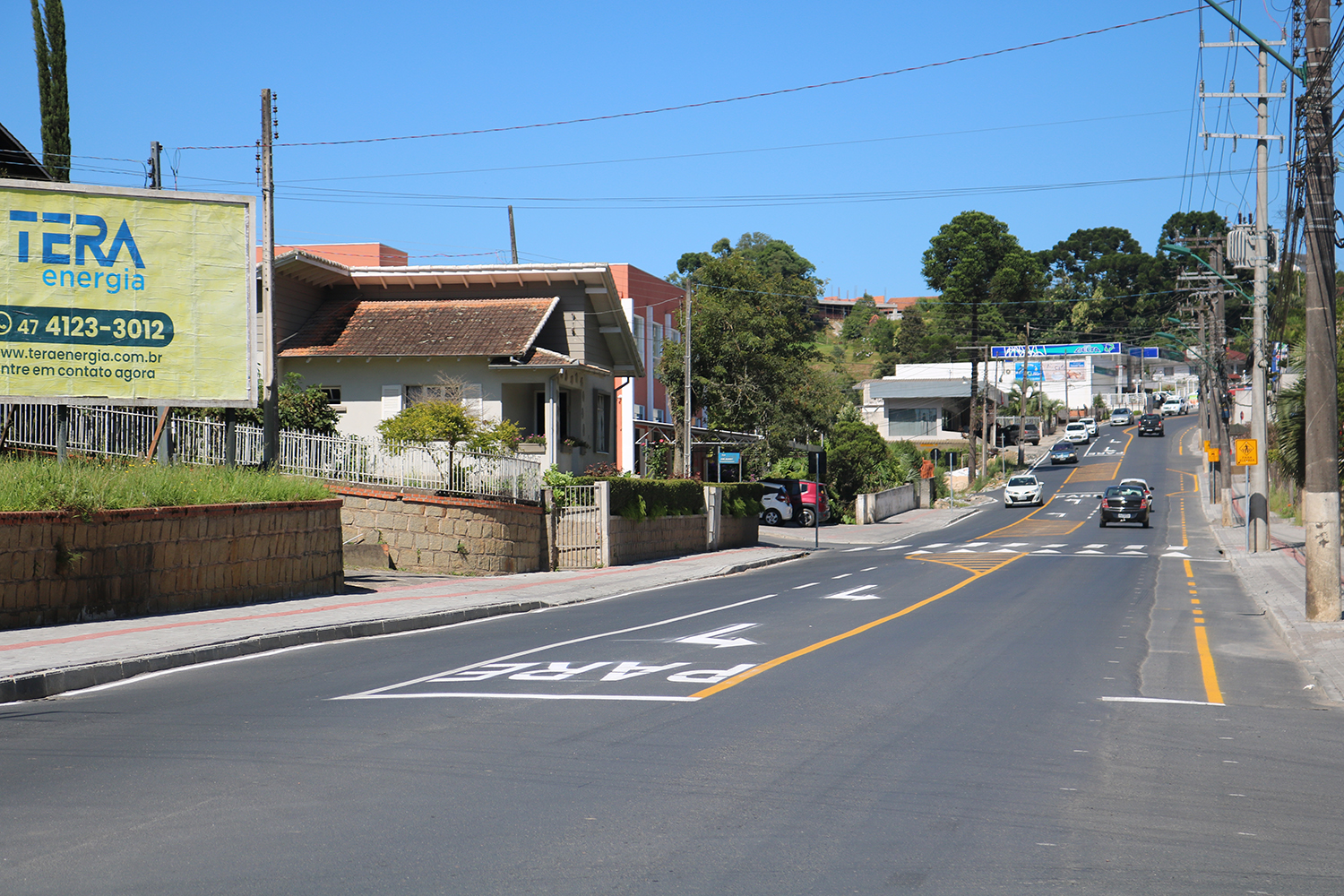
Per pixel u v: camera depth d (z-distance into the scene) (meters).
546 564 27.53
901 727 8.91
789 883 5.23
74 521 14.96
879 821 6.26
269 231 21.98
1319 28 15.56
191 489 17.33
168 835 5.93
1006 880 5.30
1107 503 48.34
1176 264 135.50
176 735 8.54
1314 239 15.95
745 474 53.25
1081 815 6.44
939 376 122.50
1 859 5.54
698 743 8.21
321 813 6.34
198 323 20.03
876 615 17.83
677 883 5.22
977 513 62.12
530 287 33.88
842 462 59.78
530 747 8.02
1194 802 6.80
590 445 34.78
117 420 21.03
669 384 47.19
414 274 33.59
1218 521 49.91
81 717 9.40
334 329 32.53
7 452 19.11
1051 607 19.28
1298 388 34.34
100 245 19.44
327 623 15.36
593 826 6.10
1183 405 128.38
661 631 15.62
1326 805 6.80
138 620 15.34
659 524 32.84
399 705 9.70
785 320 50.03
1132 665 12.73
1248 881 5.34
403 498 24.11
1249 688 11.30
